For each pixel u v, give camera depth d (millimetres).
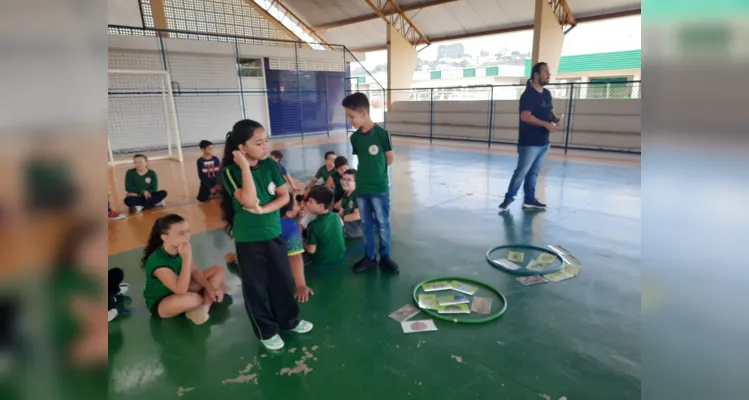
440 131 12812
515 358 2213
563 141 9852
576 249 3641
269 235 2219
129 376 2139
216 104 12242
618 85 9906
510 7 11898
